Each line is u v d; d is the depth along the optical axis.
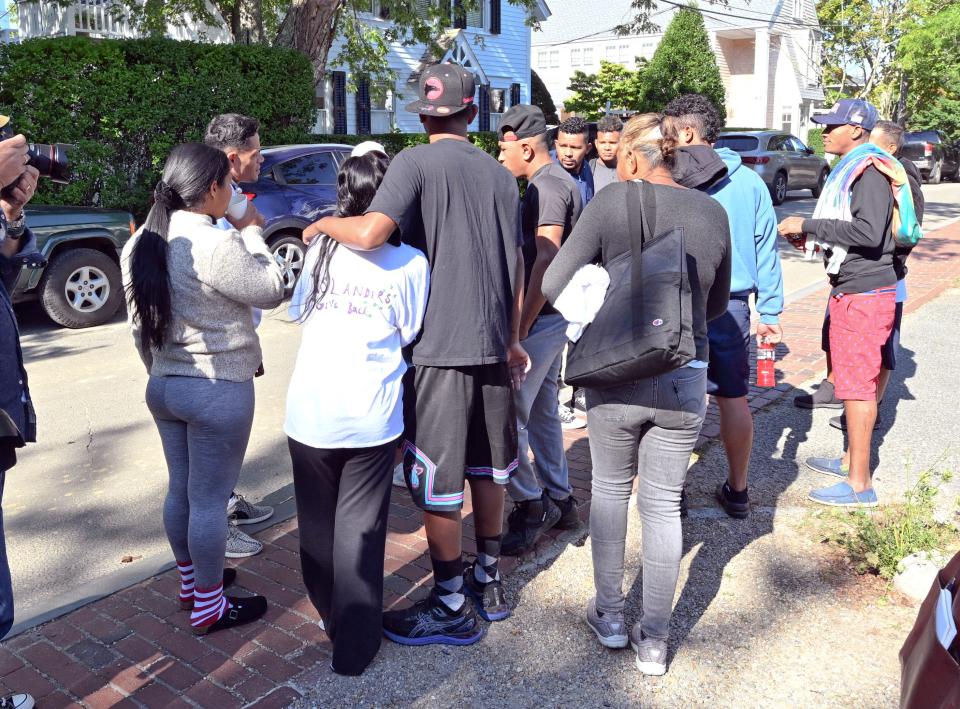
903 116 34.94
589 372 2.61
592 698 2.75
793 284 10.72
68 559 3.84
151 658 2.95
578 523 3.91
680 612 3.24
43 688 2.80
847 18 34.53
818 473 4.60
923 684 1.97
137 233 2.83
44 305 8.20
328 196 10.23
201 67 12.73
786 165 20.92
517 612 3.26
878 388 5.26
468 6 17.77
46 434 5.52
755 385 6.23
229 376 2.83
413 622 3.03
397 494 4.33
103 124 11.70
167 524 3.09
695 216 2.65
